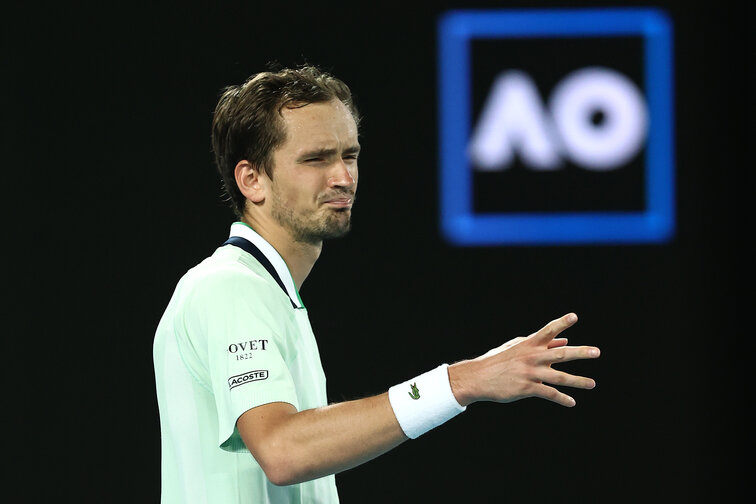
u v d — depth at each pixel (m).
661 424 16.88
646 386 16.86
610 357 16.83
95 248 16.38
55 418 16.38
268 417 5.63
